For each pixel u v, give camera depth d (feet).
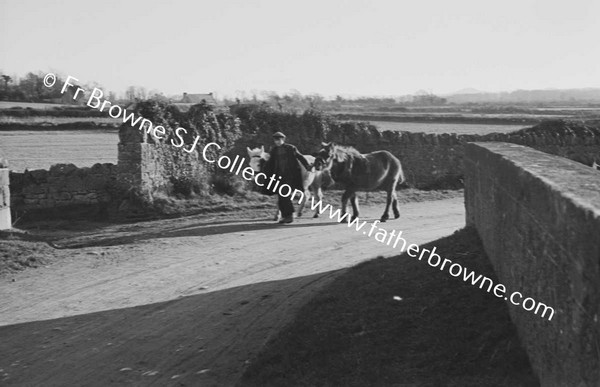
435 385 22.31
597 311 14.51
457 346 24.59
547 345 19.12
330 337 27.22
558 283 17.80
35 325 31.50
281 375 25.02
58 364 26.96
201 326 31.22
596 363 14.62
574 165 23.68
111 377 25.79
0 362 27.20
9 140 110.32
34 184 57.62
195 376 25.84
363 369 24.40
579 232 15.72
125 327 31.14
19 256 42.47
